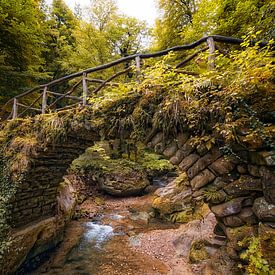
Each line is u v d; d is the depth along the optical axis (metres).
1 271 3.76
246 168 2.18
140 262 4.66
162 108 2.59
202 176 2.49
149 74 2.88
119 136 3.06
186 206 6.51
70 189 7.13
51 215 5.51
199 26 6.08
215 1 5.51
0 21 6.65
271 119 1.99
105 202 9.09
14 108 5.60
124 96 2.96
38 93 8.45
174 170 11.64
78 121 3.48
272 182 1.93
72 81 12.05
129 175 10.02
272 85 2.02
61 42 13.26
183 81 2.55
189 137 2.49
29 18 7.46
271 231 1.90
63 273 4.37
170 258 4.66
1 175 4.48
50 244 5.20
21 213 4.65
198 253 4.21
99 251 5.18
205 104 2.30
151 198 9.35
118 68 12.22
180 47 2.98
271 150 1.92
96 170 10.03
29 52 7.92
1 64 7.40
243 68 2.18
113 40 12.73
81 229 6.42
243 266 2.21
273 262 1.86
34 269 4.55
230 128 2.04
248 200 2.21
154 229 6.31
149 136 2.76
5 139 4.67
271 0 4.01
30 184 4.55
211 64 2.56
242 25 4.82
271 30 3.29
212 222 4.91
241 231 2.23
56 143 3.96
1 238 3.99
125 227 6.57
